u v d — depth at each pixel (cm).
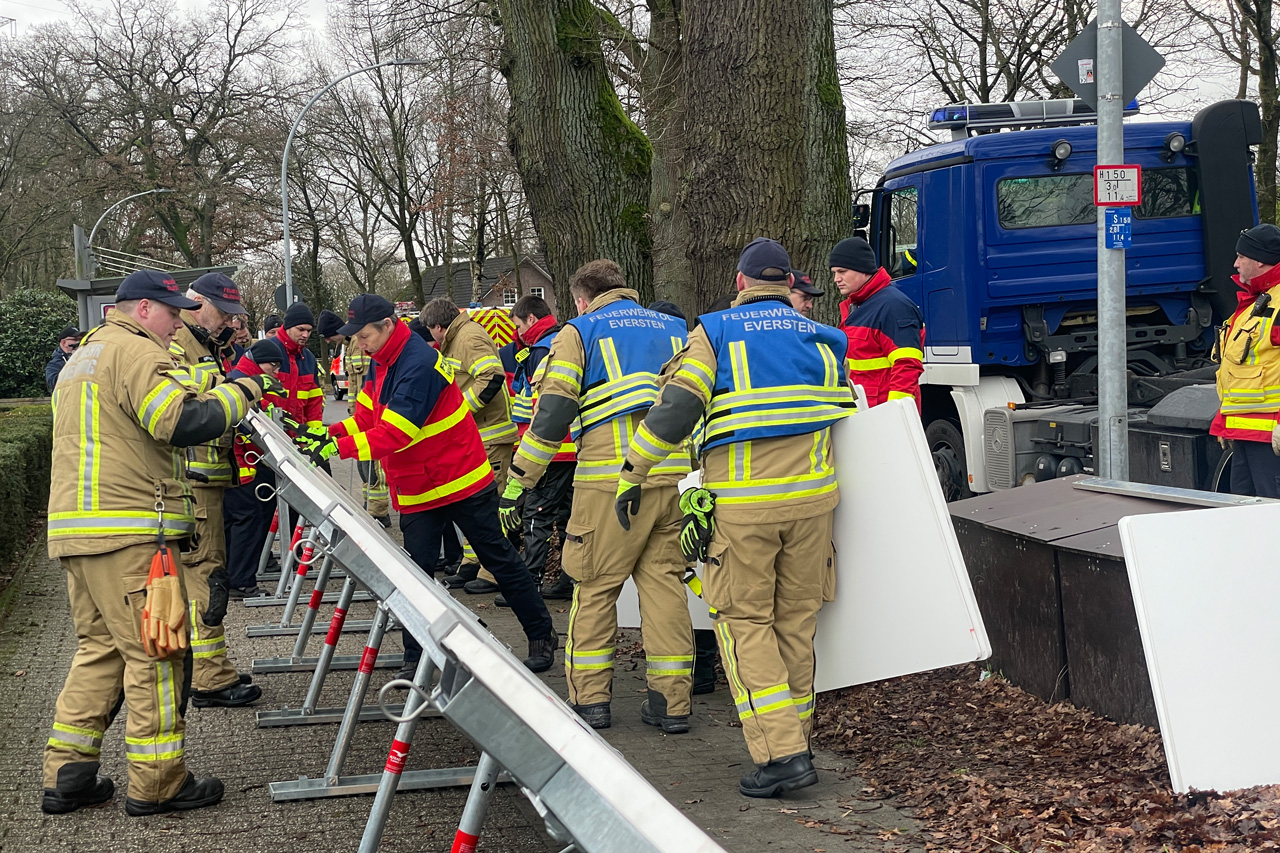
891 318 609
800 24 730
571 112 1010
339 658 627
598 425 500
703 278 760
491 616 757
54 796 397
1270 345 590
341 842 376
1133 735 422
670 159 1010
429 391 559
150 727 392
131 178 3578
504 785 436
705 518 417
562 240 1034
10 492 914
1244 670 373
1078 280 875
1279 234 602
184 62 3678
